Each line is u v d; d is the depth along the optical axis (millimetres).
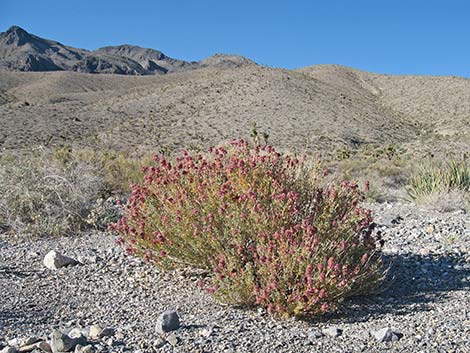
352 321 4898
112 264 6867
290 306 4879
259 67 109875
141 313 5164
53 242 8320
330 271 4973
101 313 5176
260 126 73500
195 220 5789
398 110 104875
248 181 5922
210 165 6168
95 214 9414
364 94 120750
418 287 5852
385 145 61188
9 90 154500
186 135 69375
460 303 5223
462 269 6461
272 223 5387
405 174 19000
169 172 6332
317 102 89750
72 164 11461
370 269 5465
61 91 154000
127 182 13094
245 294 5137
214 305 5332
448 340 4297
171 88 100188
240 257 5379
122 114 83875
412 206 11312
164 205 6098
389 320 4863
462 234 8383
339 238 5531
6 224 9016
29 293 5742
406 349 4148
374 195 12953
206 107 85938
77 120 77750
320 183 6219
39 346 4098
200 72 185125
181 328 4629
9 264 6914
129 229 6270
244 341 4320
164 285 5980
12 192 9391
